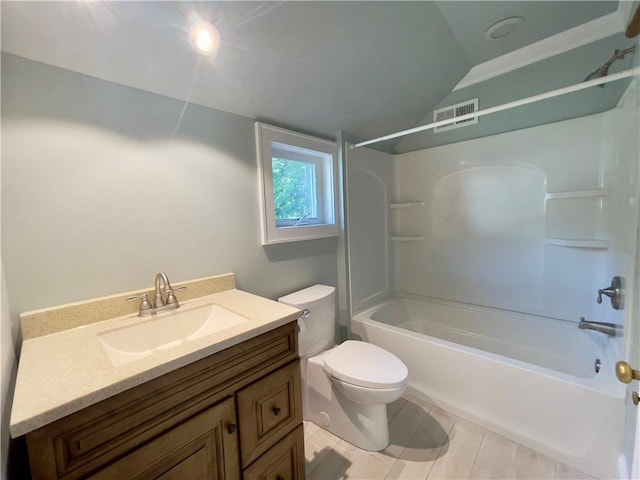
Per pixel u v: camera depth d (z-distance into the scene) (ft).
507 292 6.91
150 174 3.88
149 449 2.33
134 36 3.20
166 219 4.05
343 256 6.97
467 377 5.27
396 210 8.69
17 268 2.96
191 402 2.58
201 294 4.37
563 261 6.08
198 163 4.37
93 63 3.27
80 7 2.78
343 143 6.75
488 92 6.61
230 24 3.48
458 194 7.48
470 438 4.90
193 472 2.61
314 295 5.62
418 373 5.96
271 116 5.27
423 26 4.78
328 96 5.45
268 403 3.24
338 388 4.74
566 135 5.82
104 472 2.10
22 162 2.97
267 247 5.41
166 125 4.01
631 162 3.77
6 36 2.75
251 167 5.08
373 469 4.38
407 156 8.34
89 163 3.39
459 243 7.59
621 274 4.14
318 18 3.90
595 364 4.89
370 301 7.84
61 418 1.91
